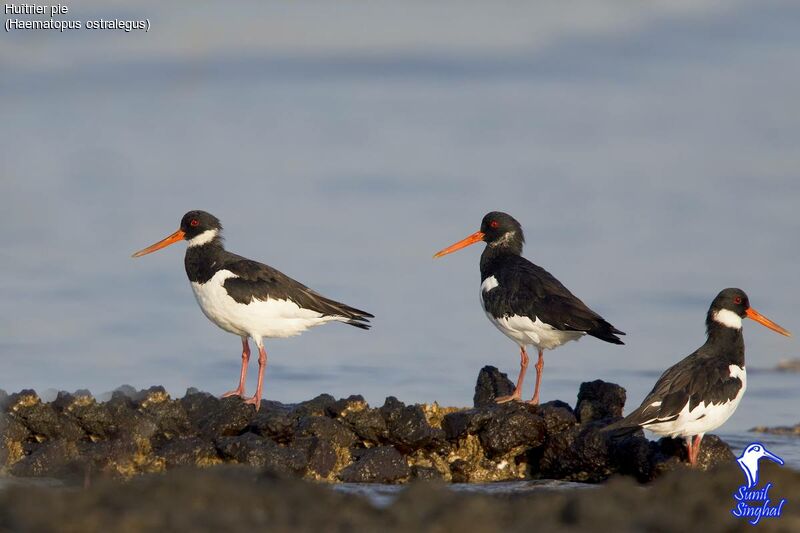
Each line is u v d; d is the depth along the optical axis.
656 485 11.95
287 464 13.13
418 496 10.81
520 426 14.06
